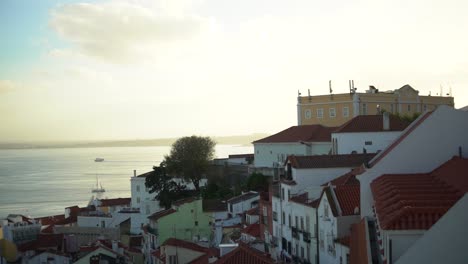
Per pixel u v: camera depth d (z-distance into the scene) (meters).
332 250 41.53
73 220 130.12
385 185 27.55
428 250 18.36
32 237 122.44
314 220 47.16
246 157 141.25
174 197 113.62
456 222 18.20
